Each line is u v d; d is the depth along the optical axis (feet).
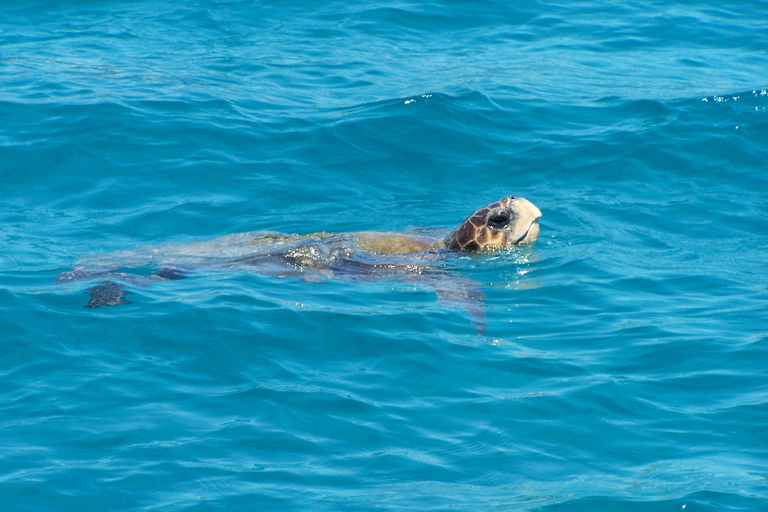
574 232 119.44
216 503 60.49
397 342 85.10
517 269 107.76
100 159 140.97
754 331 87.66
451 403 74.59
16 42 201.05
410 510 59.82
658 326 89.71
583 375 79.15
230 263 107.14
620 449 68.03
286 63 193.98
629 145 147.95
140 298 93.61
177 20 222.89
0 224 119.14
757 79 177.17
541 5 238.07
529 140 152.05
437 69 189.57
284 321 88.89
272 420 71.00
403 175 141.59
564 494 61.82
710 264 108.27
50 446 66.49
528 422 71.61
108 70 183.42
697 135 150.30
